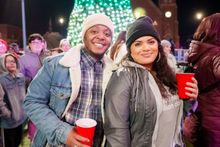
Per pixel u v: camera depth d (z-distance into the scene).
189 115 3.05
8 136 4.81
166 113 2.23
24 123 5.27
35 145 2.49
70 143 2.14
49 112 2.33
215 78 2.79
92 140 2.29
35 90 2.38
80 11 6.46
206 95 2.88
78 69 2.35
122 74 2.20
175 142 2.33
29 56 5.85
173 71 2.46
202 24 3.01
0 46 6.87
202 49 2.89
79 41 6.51
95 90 2.41
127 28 2.39
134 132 2.18
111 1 6.37
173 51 8.77
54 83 2.36
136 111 2.15
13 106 4.66
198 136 3.02
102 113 2.27
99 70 2.44
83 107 2.38
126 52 2.47
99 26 2.36
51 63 2.40
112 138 2.10
